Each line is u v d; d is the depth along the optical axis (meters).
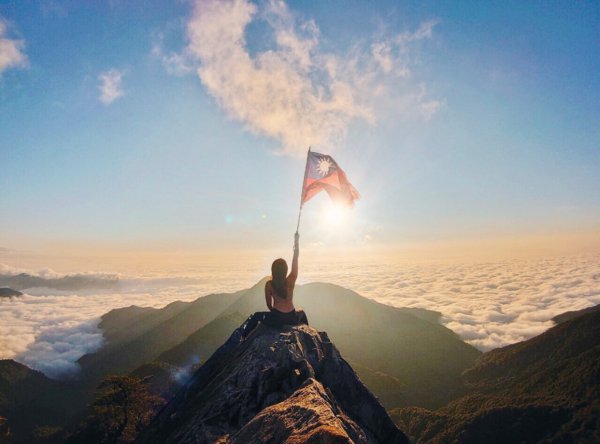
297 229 7.66
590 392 117.00
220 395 5.14
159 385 67.50
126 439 46.34
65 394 176.62
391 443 5.61
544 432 101.12
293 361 5.53
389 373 171.50
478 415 112.81
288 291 7.14
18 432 131.50
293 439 3.22
